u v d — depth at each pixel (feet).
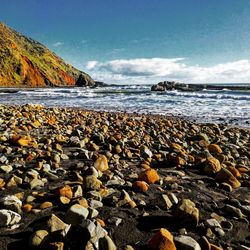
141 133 9.45
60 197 3.51
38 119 11.18
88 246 2.48
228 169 5.02
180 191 4.16
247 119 15.38
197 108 21.27
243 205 3.74
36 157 5.49
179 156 5.96
